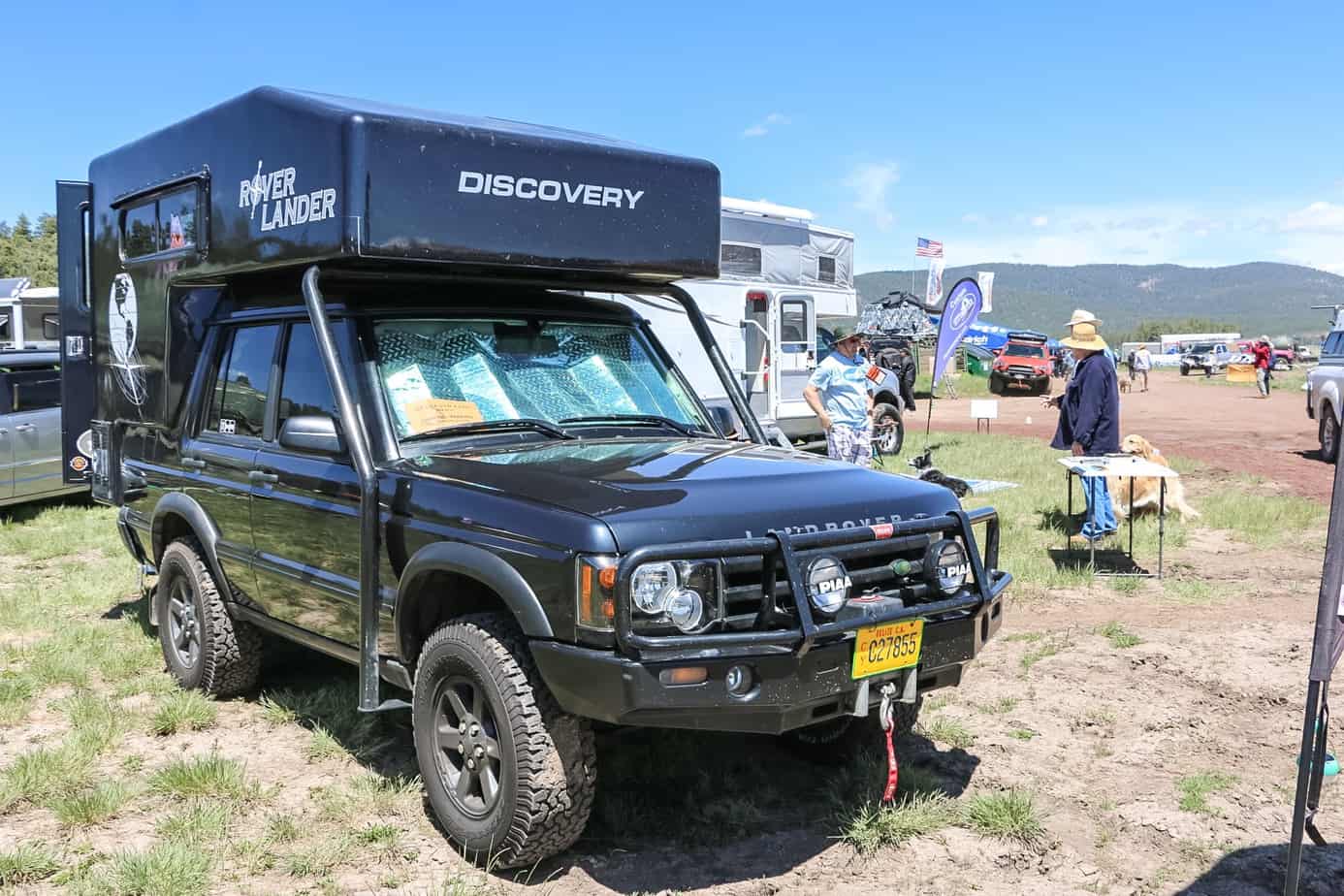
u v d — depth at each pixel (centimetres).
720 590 347
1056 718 545
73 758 475
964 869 393
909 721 463
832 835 414
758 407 1441
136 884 370
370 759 485
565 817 368
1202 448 1834
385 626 418
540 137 477
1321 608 307
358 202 425
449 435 443
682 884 377
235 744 507
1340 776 469
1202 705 561
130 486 626
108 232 640
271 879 382
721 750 495
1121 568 886
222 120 512
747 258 1399
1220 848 409
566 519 350
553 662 347
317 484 452
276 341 507
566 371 495
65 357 713
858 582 378
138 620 715
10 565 929
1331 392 1562
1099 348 924
